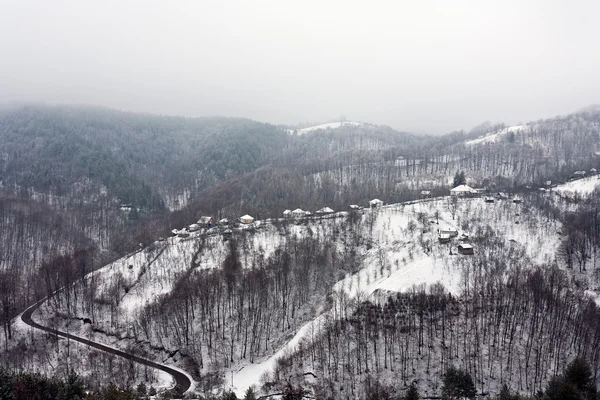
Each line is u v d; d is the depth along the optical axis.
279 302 182.75
